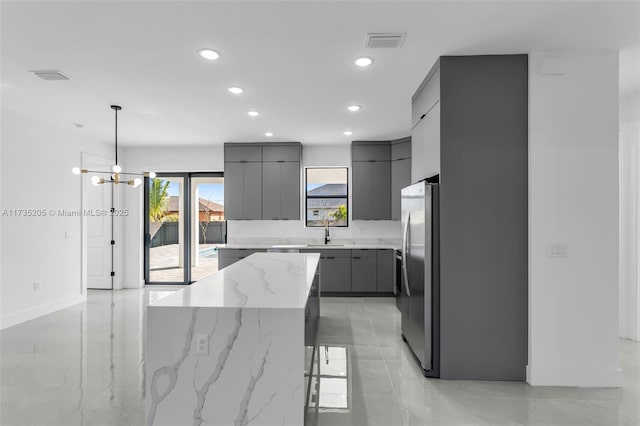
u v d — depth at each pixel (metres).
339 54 2.83
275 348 1.75
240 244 6.49
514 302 2.88
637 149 3.76
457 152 2.89
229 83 3.43
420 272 3.07
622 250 3.87
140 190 6.59
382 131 5.42
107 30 2.44
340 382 2.88
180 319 1.77
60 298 5.16
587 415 2.40
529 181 2.87
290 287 2.19
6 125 4.35
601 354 2.82
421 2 2.14
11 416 2.35
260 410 1.76
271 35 2.52
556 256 2.84
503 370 2.89
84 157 5.65
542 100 2.84
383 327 4.28
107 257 6.51
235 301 1.86
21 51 2.74
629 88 3.63
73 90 3.61
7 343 3.73
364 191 6.11
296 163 6.14
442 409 2.47
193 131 5.40
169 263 6.76
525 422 2.32
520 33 2.54
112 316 4.76
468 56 2.88
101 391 2.69
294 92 3.68
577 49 2.81
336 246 6.05
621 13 2.28
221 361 1.77
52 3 2.11
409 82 3.43
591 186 2.84
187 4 2.14
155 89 3.58
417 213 3.14
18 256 4.50
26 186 4.62
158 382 1.78
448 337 2.90
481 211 2.89
